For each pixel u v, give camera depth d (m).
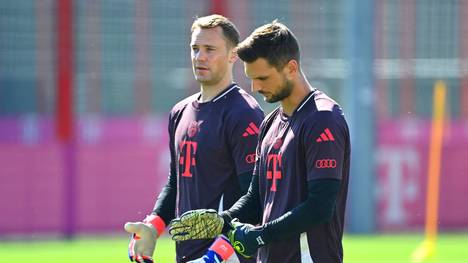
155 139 64.12
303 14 65.12
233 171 21.72
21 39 62.19
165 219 22.59
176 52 64.25
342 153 18.08
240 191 21.73
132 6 63.78
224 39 21.77
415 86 67.06
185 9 64.12
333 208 17.97
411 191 66.25
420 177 66.50
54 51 62.28
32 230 62.31
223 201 21.72
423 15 67.25
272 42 18.11
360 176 62.94
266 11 64.25
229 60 21.92
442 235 64.62
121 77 63.84
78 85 63.41
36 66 62.38
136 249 21.36
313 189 17.88
